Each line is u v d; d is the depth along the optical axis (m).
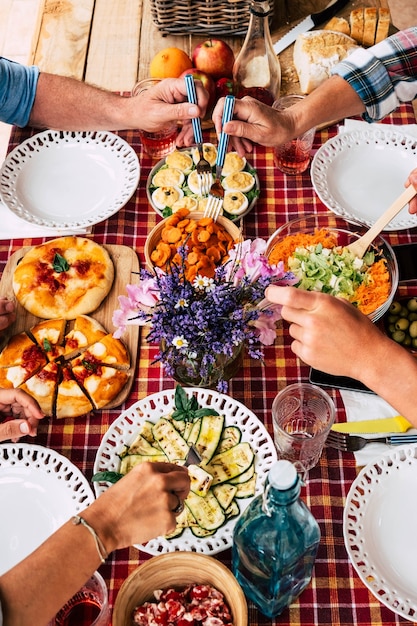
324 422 1.42
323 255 1.57
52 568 1.02
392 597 1.24
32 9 3.79
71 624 1.22
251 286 1.27
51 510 1.35
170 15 2.18
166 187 1.79
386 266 1.59
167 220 1.66
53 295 1.64
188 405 1.41
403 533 1.31
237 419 1.45
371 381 1.25
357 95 1.77
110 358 1.53
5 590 0.99
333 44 2.04
